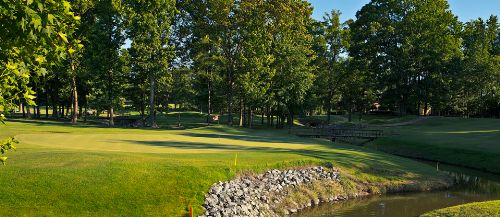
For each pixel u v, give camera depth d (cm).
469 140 3981
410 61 6606
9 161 1524
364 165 2403
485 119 5994
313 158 2242
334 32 6900
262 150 2478
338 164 2297
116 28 5059
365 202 1981
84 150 1920
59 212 1255
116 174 1466
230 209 1485
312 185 2000
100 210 1300
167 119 7581
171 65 5950
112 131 3831
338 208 1861
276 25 5769
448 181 2478
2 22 598
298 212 1770
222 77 6053
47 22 605
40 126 4238
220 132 4534
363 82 7162
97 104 5500
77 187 1358
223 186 1598
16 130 3475
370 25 6681
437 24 6581
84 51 5119
